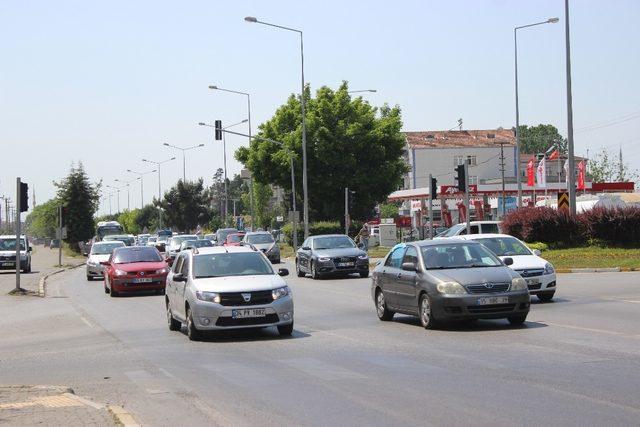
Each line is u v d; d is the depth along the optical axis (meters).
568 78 37.50
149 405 9.49
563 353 12.23
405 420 8.24
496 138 121.25
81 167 84.00
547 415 8.19
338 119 70.88
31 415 8.63
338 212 72.31
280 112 71.94
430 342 14.20
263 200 111.38
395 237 64.44
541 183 65.25
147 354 14.12
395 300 17.52
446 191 69.56
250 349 14.27
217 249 17.31
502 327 15.86
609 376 10.20
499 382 10.10
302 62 55.06
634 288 23.86
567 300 20.98
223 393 10.13
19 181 30.47
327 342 14.75
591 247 38.44
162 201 117.69
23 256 48.06
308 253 35.06
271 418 8.60
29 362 13.70
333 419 8.45
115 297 28.81
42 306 25.62
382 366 11.77
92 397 10.08
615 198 53.44
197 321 15.57
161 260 30.56
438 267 16.58
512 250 22.03
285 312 15.73
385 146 72.44
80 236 83.06
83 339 16.78
